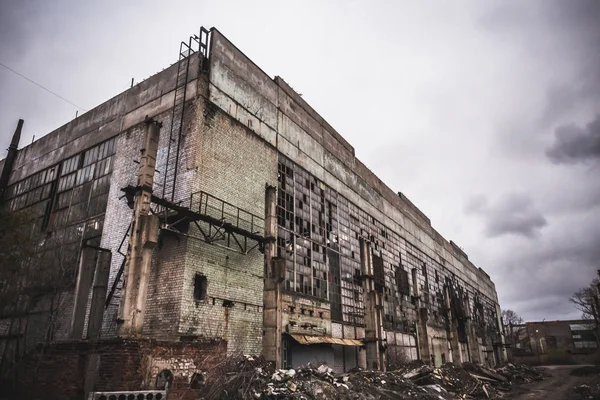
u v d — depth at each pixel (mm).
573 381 34219
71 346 12438
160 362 11844
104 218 20094
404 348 32594
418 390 17422
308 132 26578
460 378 24062
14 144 29484
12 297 16688
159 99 20188
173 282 15477
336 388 13695
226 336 16266
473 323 55594
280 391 12133
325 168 27734
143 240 13516
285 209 22281
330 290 24609
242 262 18141
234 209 18438
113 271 17922
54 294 17953
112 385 10930
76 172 23500
